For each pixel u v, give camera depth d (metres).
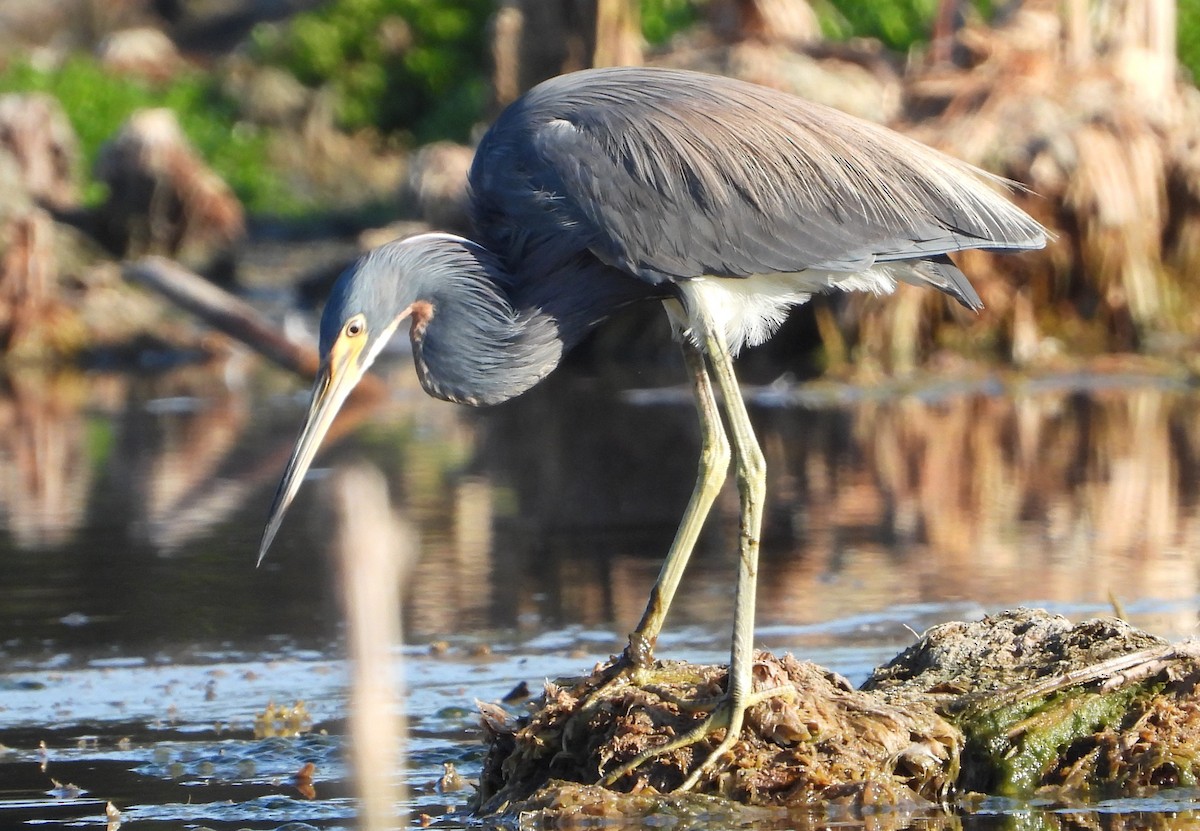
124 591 12.34
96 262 32.94
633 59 26.78
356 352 8.47
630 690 7.82
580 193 8.52
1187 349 23.80
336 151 46.81
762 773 7.53
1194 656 8.03
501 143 8.83
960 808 7.43
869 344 23.95
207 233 35.88
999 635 8.58
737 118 8.63
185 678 10.05
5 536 14.48
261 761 8.45
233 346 29.25
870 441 18.44
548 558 13.18
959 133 23.83
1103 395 21.50
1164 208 24.53
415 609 11.59
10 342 28.92
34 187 35.50
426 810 7.64
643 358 26.97
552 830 7.31
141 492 16.55
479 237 9.05
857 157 8.59
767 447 18.28
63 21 62.69
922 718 7.79
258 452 18.94
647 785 7.56
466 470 17.52
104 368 28.14
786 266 8.51
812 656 9.92
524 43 27.05
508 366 8.73
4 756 8.62
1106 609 10.73
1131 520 13.98
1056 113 24.05
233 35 61.34
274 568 13.09
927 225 8.58
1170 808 7.34
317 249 38.72
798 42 27.59
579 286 8.74
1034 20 25.00
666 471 17.14
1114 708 7.93
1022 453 17.52
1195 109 25.81
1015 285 24.27
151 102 48.91
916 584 11.80
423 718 9.12
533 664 10.10
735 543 13.57
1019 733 7.80
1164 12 25.36
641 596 11.81
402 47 48.22
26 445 19.70
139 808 7.71
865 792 7.46
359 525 3.20
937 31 26.64
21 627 11.34
